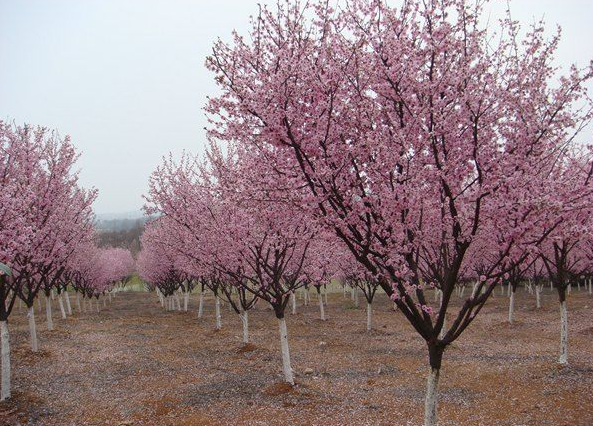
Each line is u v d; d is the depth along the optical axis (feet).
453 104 18.34
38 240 38.50
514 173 17.62
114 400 32.37
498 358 43.75
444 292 19.56
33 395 33.09
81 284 104.47
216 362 44.04
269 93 17.53
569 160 21.71
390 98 18.88
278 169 20.10
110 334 62.34
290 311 91.66
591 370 36.70
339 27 19.38
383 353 48.06
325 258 37.32
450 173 18.21
